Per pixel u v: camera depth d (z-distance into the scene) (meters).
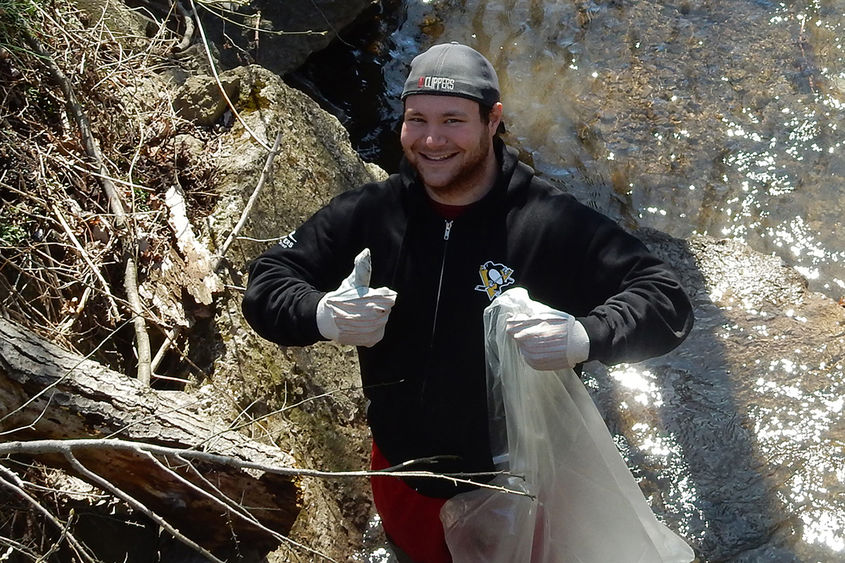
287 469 2.40
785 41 6.03
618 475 2.62
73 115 3.95
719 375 3.81
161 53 4.72
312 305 2.39
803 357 3.86
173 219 3.66
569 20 6.27
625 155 5.39
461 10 6.37
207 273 3.48
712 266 4.38
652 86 5.80
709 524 3.29
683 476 3.45
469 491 2.63
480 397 2.52
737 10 6.26
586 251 2.43
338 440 3.54
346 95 5.78
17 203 3.61
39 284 3.42
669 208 5.10
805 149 5.34
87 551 2.97
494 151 2.48
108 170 3.84
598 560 2.59
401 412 2.60
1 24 3.88
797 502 3.32
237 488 2.81
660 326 2.32
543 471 2.54
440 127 2.33
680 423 3.63
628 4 6.36
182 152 4.00
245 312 2.54
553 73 5.93
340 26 5.81
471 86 2.31
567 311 2.52
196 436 2.79
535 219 2.44
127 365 3.43
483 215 2.45
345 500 3.43
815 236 4.89
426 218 2.48
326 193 4.27
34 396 2.64
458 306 2.47
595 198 5.17
